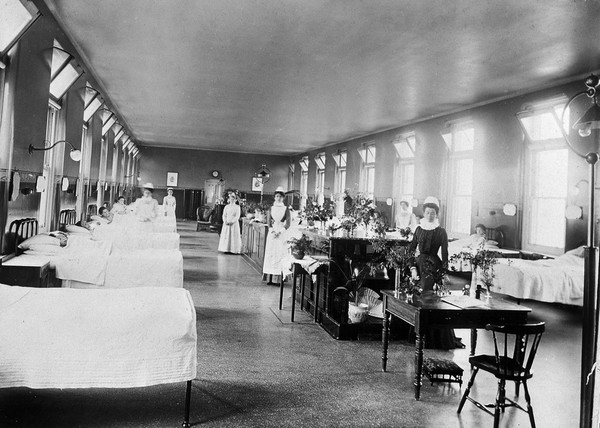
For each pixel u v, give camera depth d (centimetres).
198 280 901
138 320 329
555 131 915
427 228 533
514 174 1004
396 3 564
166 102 1278
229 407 363
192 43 761
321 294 640
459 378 442
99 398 368
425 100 1095
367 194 1756
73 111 879
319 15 613
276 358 486
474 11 578
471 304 414
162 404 362
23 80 566
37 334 312
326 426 340
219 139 2086
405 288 453
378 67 838
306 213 973
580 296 750
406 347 551
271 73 914
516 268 751
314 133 1753
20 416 334
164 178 2512
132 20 674
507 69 821
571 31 635
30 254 577
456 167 1239
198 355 482
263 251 997
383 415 364
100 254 594
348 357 504
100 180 1320
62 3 626
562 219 905
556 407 396
